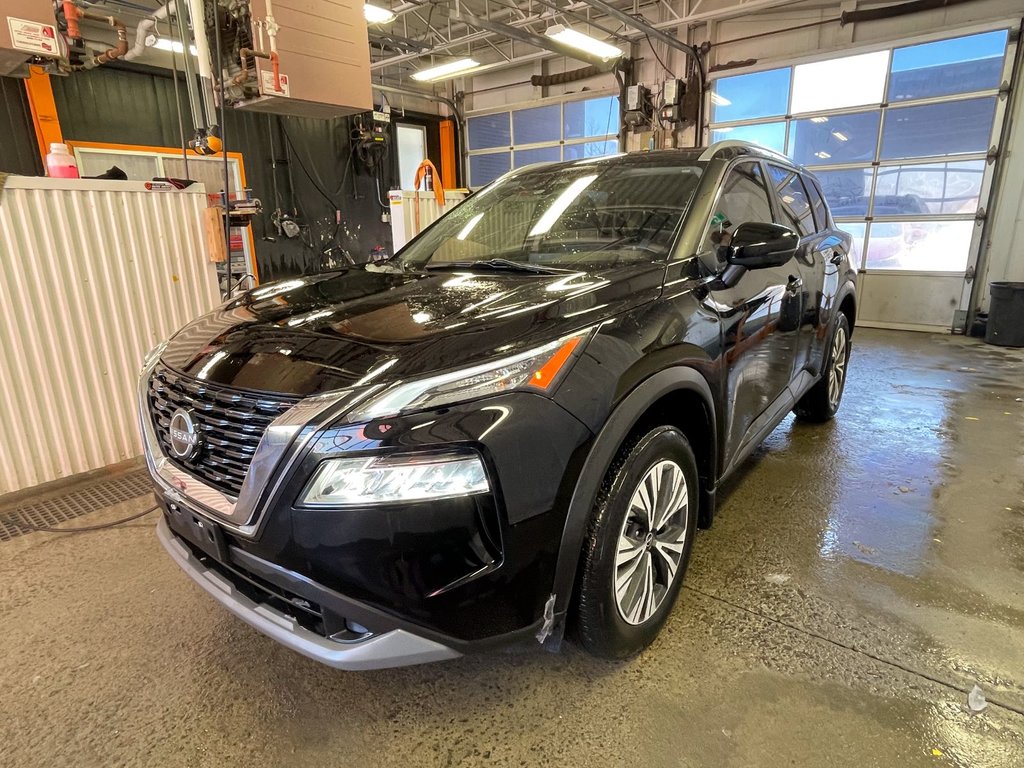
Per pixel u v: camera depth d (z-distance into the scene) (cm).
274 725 167
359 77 387
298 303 188
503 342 144
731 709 166
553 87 1033
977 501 286
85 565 249
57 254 309
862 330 765
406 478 128
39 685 183
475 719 167
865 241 779
